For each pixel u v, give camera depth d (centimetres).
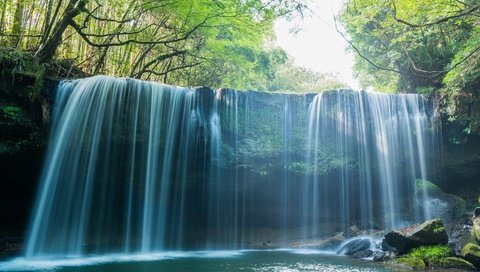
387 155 1331
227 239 1258
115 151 1102
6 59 1006
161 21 1576
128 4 1431
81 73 1357
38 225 1014
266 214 1338
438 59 1588
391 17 1018
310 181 1317
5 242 1066
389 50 1708
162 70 1934
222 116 1236
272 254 1084
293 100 1330
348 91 1355
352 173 1322
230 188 1250
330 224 1320
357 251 1055
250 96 1286
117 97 1111
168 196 1171
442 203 1255
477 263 840
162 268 830
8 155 995
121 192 1127
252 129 1272
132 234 1130
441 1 1069
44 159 1030
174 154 1169
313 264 891
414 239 930
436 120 1345
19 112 1003
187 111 1193
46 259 944
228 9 1349
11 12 1266
